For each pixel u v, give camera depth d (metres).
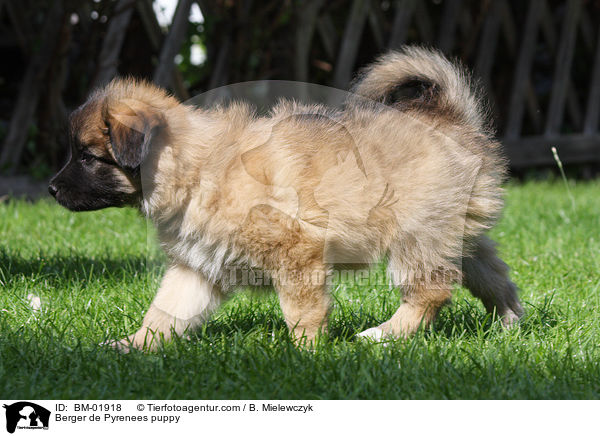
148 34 6.91
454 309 3.56
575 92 9.70
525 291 3.81
